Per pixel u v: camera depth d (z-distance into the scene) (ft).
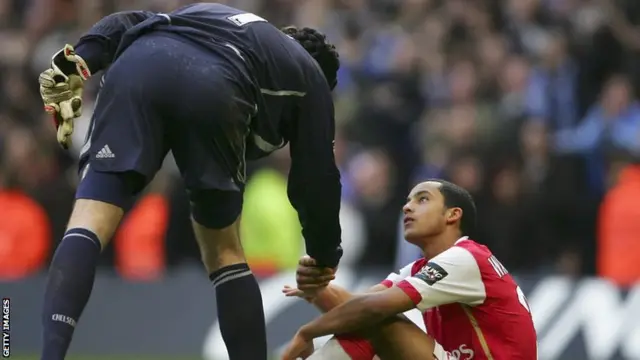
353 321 61.82
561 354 114.42
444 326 64.44
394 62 149.79
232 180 56.18
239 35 56.34
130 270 134.00
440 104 145.79
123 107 54.39
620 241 129.39
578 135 140.15
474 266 62.95
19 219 136.36
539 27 153.17
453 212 65.92
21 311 116.98
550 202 134.51
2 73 155.84
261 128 57.26
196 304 119.65
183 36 56.03
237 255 58.75
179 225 134.51
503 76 144.25
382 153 139.95
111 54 57.57
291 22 159.22
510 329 63.41
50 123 147.33
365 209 135.23
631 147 137.28
